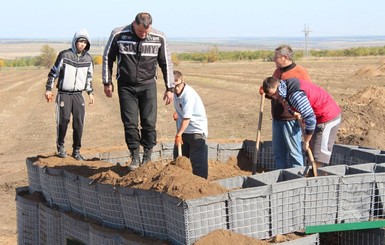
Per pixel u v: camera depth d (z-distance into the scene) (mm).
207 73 58500
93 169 8195
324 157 7914
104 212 7285
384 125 16156
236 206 6301
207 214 6152
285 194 6613
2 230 11281
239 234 6262
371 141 13484
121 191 6906
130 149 7891
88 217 7688
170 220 6336
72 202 8023
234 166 10414
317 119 7855
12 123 25203
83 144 18891
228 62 103062
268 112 23984
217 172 10125
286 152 8570
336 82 37719
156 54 7672
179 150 8297
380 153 8898
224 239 6137
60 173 8156
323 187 6836
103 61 7660
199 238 6129
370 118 16500
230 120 22188
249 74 54500
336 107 7906
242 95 32000
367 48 107938
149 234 6688
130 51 7562
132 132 7809
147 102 7832
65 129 9281
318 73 49000
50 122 25156
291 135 8375
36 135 21766
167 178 6578
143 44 7531
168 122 22406
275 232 6586
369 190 7070
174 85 7938
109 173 7445
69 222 7750
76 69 9086
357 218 7043
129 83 7695
